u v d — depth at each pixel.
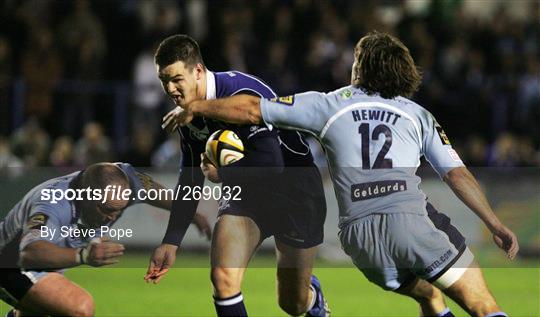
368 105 19.17
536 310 30.05
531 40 59.47
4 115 53.41
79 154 50.25
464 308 18.95
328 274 39.91
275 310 29.14
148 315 27.94
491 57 57.81
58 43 55.28
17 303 20.23
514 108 55.31
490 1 66.62
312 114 19.12
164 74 20.44
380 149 18.97
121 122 54.31
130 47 57.22
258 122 19.28
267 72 53.28
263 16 55.91
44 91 53.78
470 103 54.62
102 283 35.72
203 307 29.77
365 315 28.81
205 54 53.72
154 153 51.88
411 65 19.48
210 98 20.78
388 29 57.06
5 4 56.91
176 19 56.50
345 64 54.53
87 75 54.88
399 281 20.00
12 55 55.94
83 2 56.59
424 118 19.36
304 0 56.91
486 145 54.75
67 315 20.06
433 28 58.09
